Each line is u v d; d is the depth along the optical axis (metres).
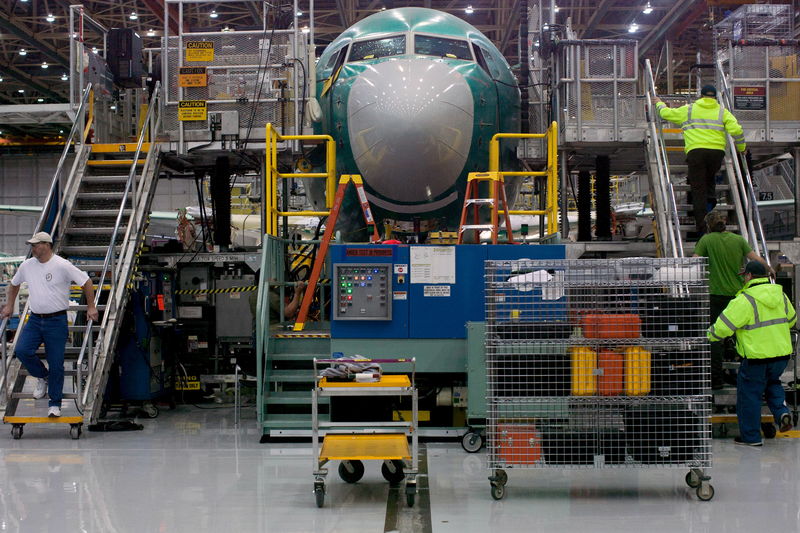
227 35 9.75
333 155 8.89
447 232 9.34
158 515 4.90
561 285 5.49
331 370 5.53
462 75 8.99
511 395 5.51
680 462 5.25
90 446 7.39
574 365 5.36
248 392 11.89
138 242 9.10
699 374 5.39
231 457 6.82
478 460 6.69
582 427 5.39
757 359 7.17
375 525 4.68
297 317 8.78
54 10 28.30
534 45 12.50
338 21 30.05
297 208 16.83
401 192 8.83
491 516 4.88
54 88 38.19
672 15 25.81
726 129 8.66
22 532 4.55
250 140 9.60
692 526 4.63
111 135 11.18
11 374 8.60
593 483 5.80
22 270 7.93
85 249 9.23
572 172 13.46
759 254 8.75
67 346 9.55
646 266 5.47
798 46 9.77
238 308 10.33
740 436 7.41
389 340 7.39
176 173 11.88
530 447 5.32
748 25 10.66
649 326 5.72
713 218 7.91
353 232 10.11
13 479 5.95
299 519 4.81
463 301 7.38
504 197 8.38
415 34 9.30
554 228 8.68
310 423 7.55
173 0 9.90
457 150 8.73
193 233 12.77
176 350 10.39
